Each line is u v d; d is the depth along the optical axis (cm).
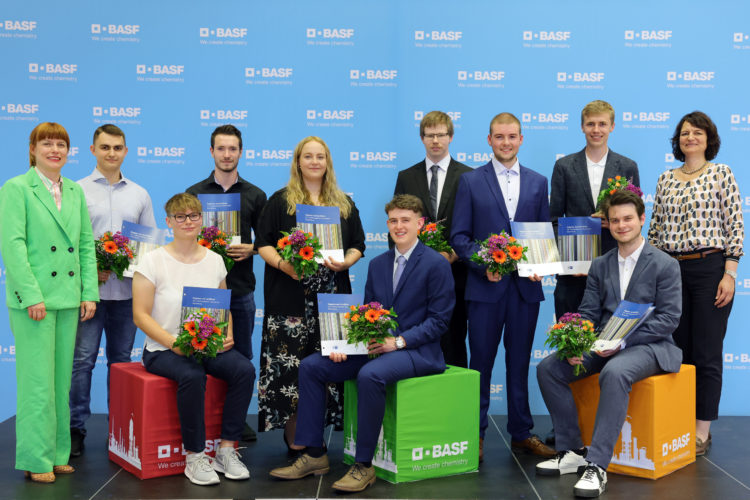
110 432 350
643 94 454
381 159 462
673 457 329
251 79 457
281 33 457
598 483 295
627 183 364
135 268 333
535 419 448
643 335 321
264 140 459
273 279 347
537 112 458
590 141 386
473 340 354
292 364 343
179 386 310
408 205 324
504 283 352
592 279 349
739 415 456
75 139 454
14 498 291
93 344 366
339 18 457
